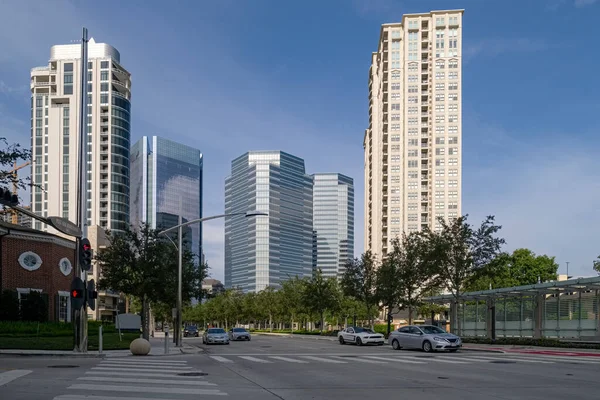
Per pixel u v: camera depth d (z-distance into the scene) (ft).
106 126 482.69
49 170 476.95
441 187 382.22
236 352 94.53
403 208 385.91
